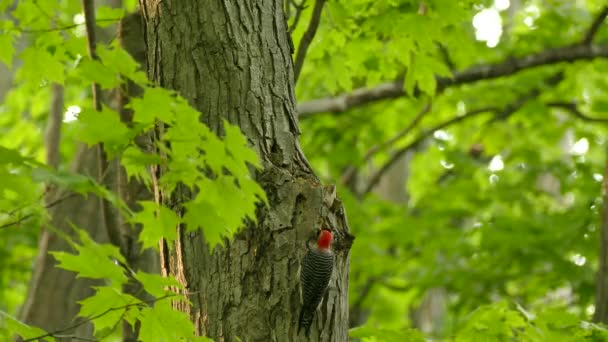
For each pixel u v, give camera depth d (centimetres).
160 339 735
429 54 1314
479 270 1950
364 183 3019
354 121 2270
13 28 975
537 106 2072
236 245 766
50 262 1364
